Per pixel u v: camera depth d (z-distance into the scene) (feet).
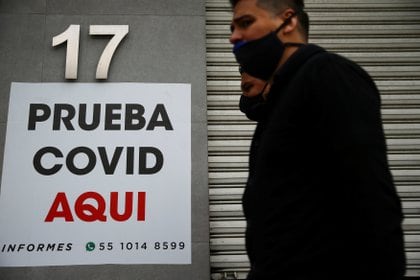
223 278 10.62
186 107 11.44
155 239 10.39
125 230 10.40
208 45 12.58
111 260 10.19
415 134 11.93
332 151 3.26
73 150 10.91
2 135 10.94
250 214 3.96
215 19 12.80
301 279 3.34
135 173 10.81
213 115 11.96
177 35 12.03
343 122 3.24
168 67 11.73
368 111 3.31
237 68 12.41
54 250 10.20
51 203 10.51
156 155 10.98
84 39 11.86
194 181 10.86
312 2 13.01
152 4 12.24
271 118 3.84
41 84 11.40
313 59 3.71
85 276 10.08
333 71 3.51
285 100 3.73
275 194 3.62
